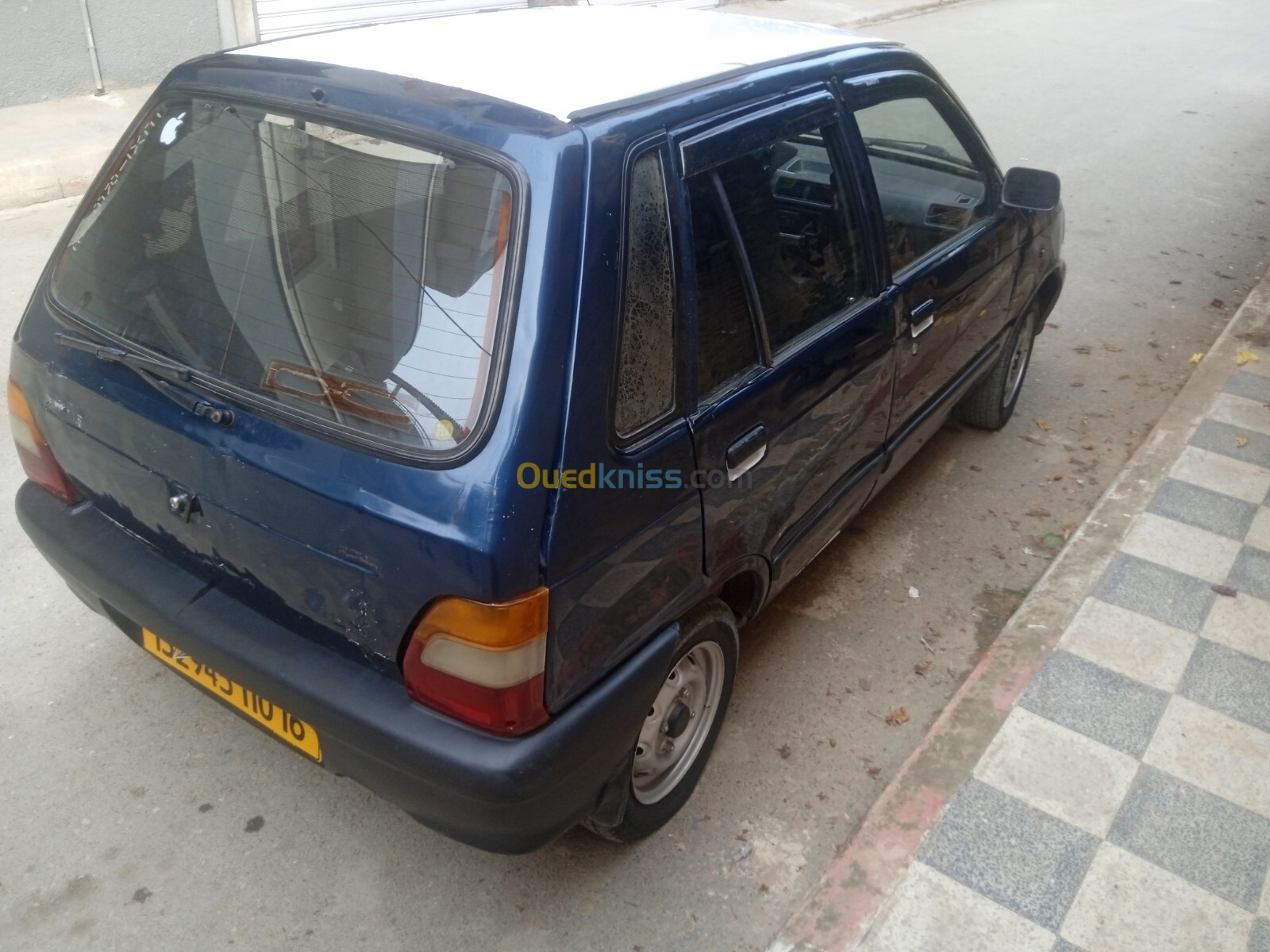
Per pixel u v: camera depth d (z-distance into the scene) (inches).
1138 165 341.4
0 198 269.7
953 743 116.0
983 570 152.3
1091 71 477.7
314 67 88.6
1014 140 363.3
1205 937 96.3
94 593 100.2
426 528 74.1
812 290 108.0
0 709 118.0
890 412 129.9
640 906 100.6
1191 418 182.5
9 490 156.3
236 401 83.6
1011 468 178.2
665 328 86.0
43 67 325.1
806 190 106.3
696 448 90.0
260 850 104.1
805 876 104.7
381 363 78.3
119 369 91.4
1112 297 244.8
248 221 86.9
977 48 518.6
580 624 80.9
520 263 75.4
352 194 81.5
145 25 342.0
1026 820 107.0
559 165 76.3
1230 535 152.6
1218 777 112.9
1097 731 118.3
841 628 139.6
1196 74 482.9
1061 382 207.0
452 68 88.5
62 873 100.5
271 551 83.6
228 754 114.5
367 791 111.4
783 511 109.4
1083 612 136.6
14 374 101.7
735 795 113.5
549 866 104.1
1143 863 103.0
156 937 95.3
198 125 92.4
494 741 78.2
